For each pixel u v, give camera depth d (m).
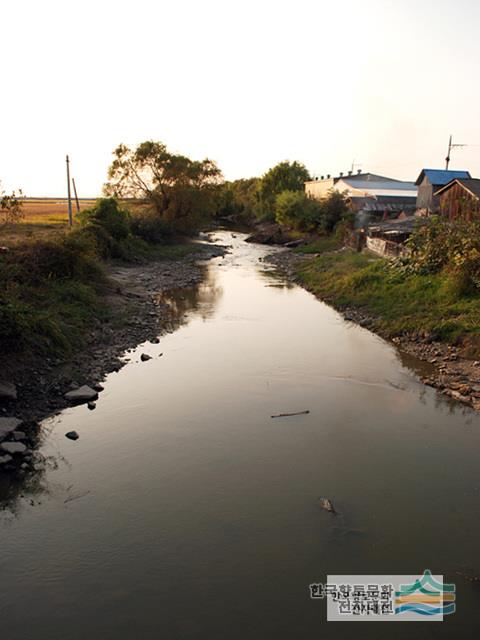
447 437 8.05
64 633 4.39
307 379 10.59
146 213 39.78
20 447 7.35
